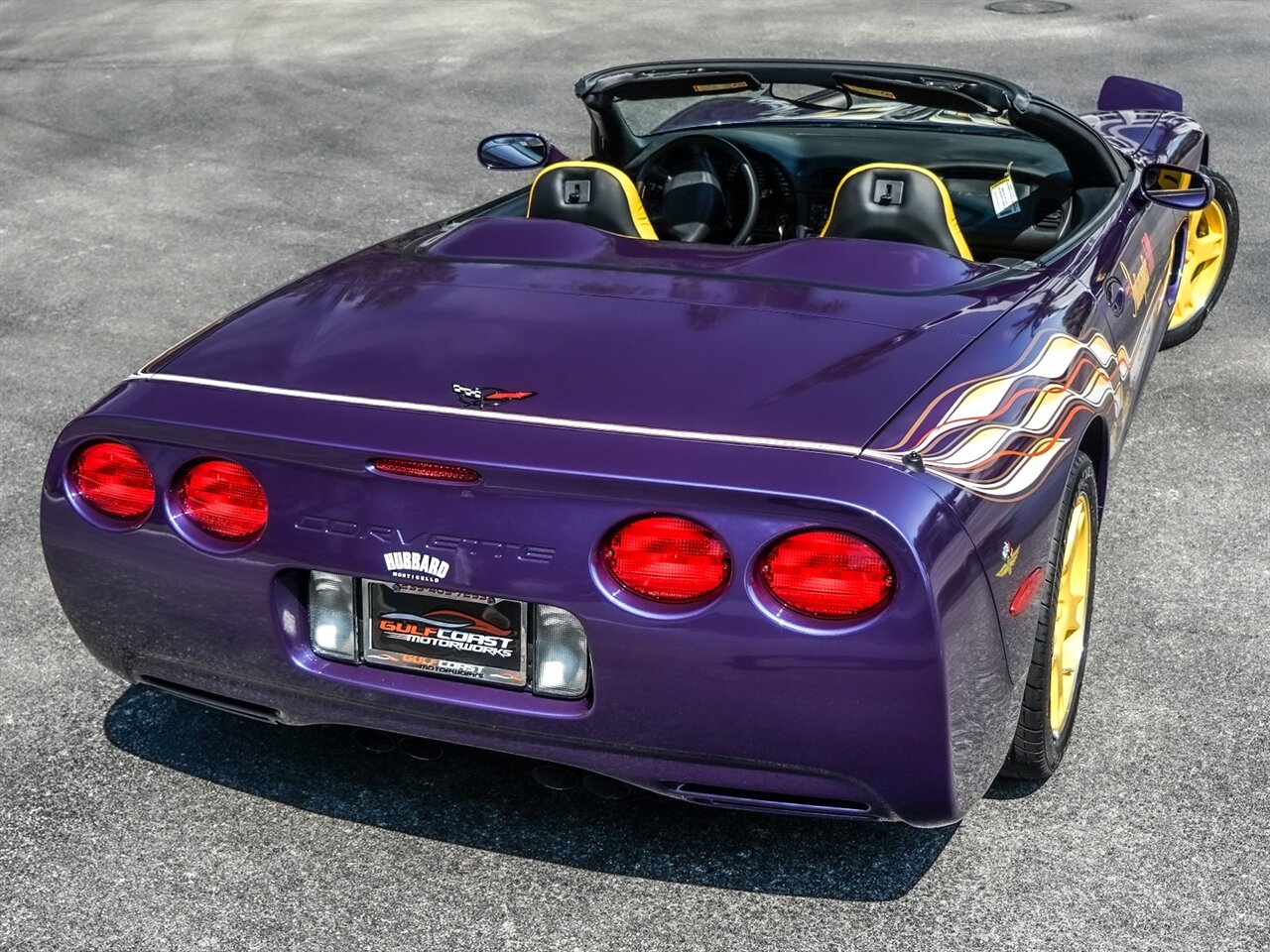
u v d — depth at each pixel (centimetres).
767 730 224
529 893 254
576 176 347
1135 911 247
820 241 303
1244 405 471
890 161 387
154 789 284
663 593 222
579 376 245
